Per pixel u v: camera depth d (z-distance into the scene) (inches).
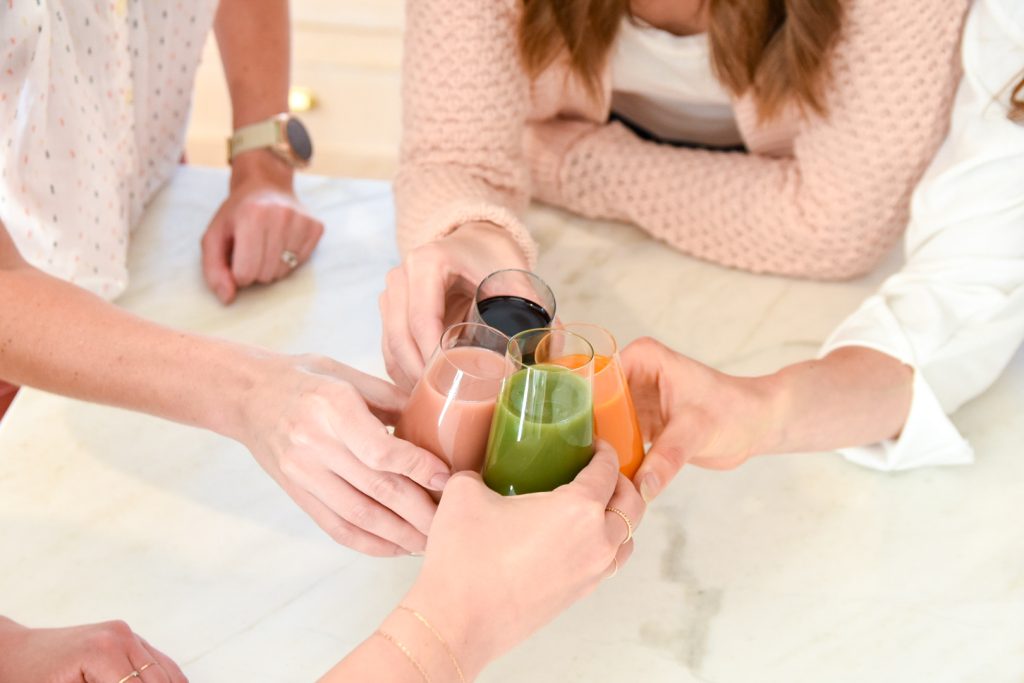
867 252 51.1
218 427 36.1
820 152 49.8
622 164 53.8
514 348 29.9
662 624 36.2
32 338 36.8
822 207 50.0
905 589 37.7
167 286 50.5
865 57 47.4
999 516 40.5
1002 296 43.2
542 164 55.5
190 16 52.3
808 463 42.7
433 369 31.5
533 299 34.6
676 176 52.8
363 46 93.7
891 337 43.3
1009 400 46.0
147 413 37.6
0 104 42.6
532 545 29.3
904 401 42.0
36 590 36.3
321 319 48.8
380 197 57.7
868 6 46.7
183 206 56.1
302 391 33.2
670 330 48.9
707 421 37.1
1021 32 42.3
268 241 50.4
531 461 30.6
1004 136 42.4
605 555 30.5
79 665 32.2
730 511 40.4
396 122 98.1
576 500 29.8
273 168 55.7
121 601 36.1
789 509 40.6
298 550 38.3
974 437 44.1
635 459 34.3
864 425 41.1
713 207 52.1
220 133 99.3
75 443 41.9
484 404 31.1
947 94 47.4
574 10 48.3
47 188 44.9
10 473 40.5
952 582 37.9
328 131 99.3
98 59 46.1
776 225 51.1
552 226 55.6
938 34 46.2
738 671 34.8
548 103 55.6
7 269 37.9
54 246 46.1
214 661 34.4
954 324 43.6
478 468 32.6
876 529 39.9
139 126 52.8
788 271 52.4
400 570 37.7
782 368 43.4
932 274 44.7
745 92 51.1
